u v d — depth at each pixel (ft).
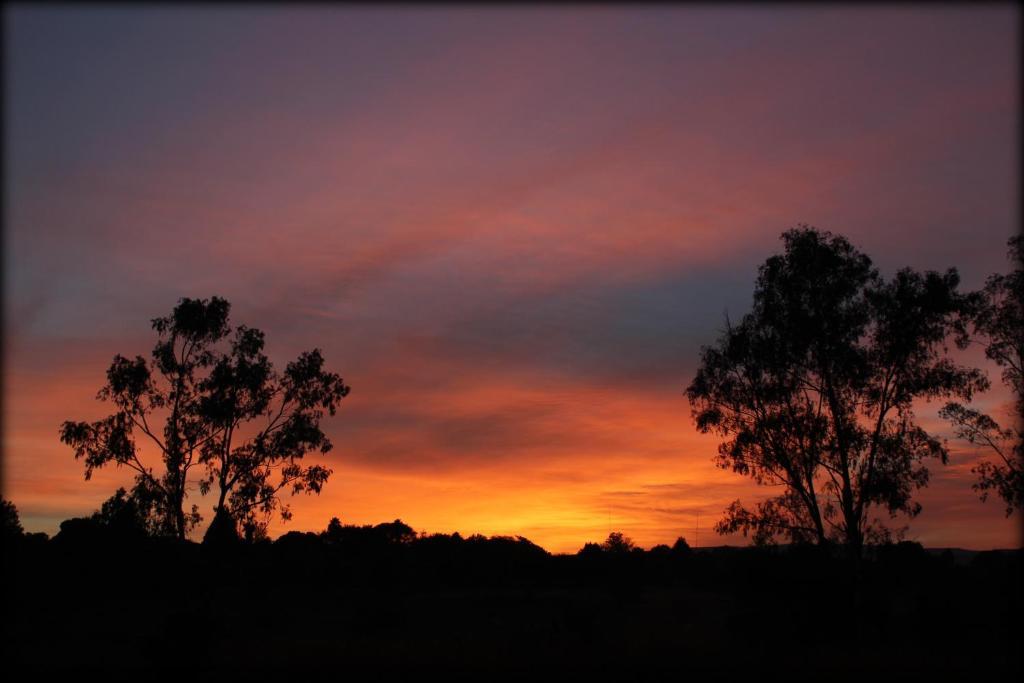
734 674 61.77
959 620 88.53
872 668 62.08
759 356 115.75
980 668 61.67
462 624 141.28
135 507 137.49
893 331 111.14
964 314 110.11
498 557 286.66
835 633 84.02
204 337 140.15
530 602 195.62
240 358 141.59
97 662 69.87
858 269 113.91
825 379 112.68
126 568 158.51
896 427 111.04
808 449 112.68
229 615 153.28
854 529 107.04
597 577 274.16
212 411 134.21
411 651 74.74
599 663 66.44
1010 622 80.59
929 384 109.40
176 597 149.48
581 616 94.22
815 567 89.30
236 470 138.10
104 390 134.10
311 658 70.18
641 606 182.39
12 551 71.46
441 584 264.31
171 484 135.85
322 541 306.35
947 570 99.76
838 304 113.91
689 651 73.10
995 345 109.81
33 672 64.90
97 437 133.59
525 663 66.69
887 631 90.22
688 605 185.26
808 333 111.75
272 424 142.82
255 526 140.26
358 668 65.36
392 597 183.32
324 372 145.59
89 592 151.33
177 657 61.93
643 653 71.36
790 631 83.51
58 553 148.46
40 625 111.96
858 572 97.60
